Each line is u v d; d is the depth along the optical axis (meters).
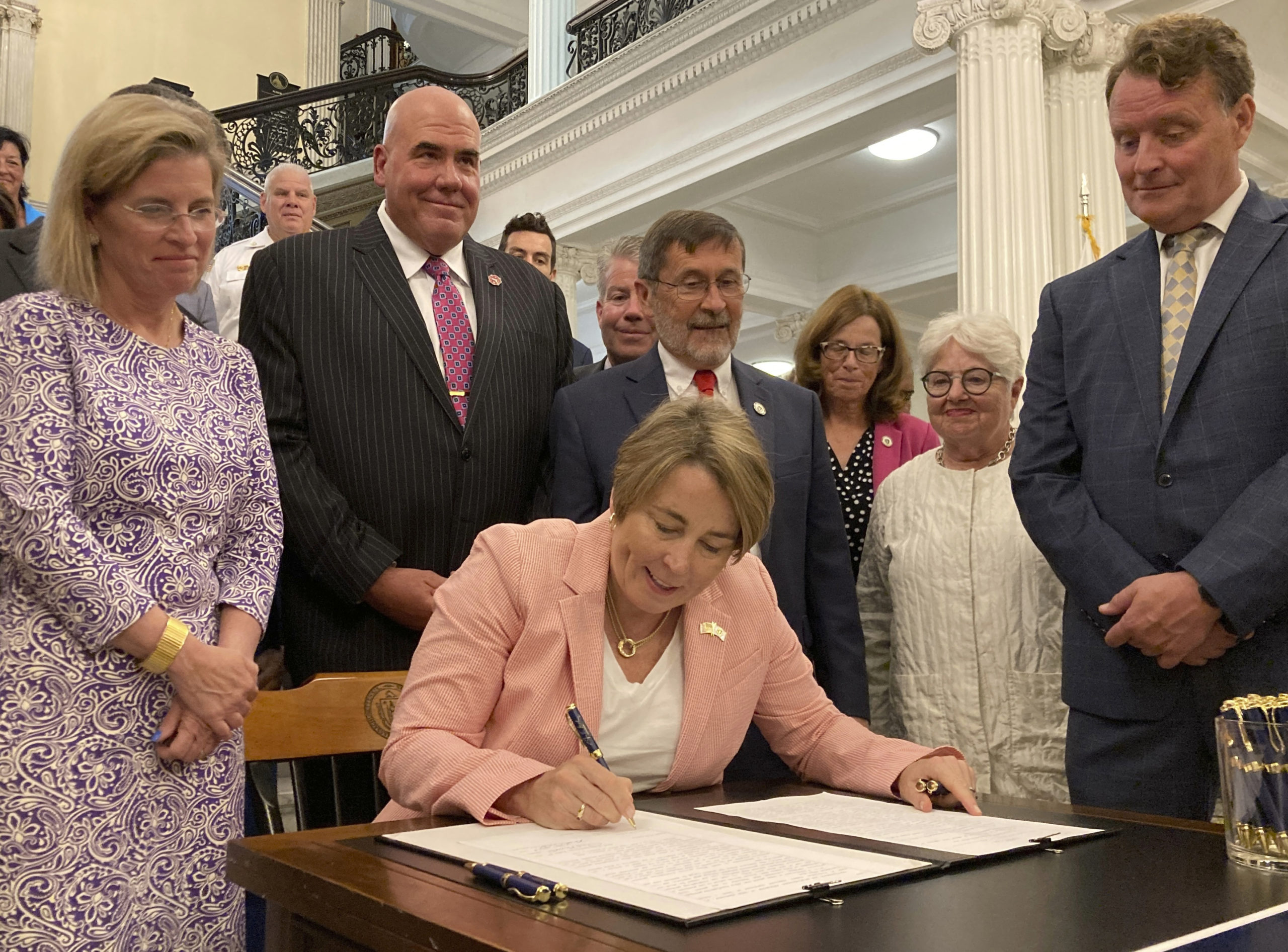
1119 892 1.04
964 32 5.05
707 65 7.47
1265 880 1.09
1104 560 1.90
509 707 1.57
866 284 9.87
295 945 1.12
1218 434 1.86
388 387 2.31
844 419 3.00
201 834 1.69
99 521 1.67
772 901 0.98
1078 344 2.08
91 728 1.60
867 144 6.83
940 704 2.31
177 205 1.73
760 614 1.71
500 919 0.94
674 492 1.48
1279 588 1.71
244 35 12.16
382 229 2.48
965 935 0.91
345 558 2.20
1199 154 1.89
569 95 8.70
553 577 1.58
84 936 1.54
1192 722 1.87
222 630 1.78
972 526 2.34
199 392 1.82
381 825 1.33
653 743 1.63
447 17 13.55
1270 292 1.86
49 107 10.95
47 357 1.66
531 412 2.46
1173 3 5.07
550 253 4.11
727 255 2.36
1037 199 4.89
